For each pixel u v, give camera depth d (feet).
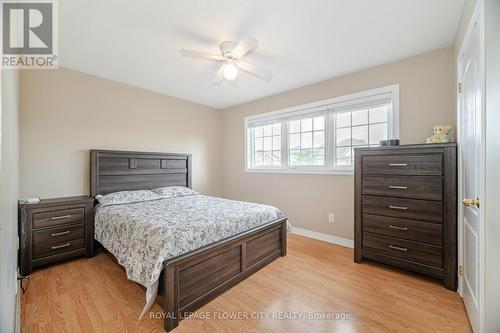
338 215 10.41
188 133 14.03
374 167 7.98
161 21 6.36
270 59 8.70
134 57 8.49
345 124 10.36
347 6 5.78
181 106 13.64
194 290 5.76
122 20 6.30
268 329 5.11
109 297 6.24
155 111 12.40
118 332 4.99
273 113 12.91
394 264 7.57
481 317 4.29
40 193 8.80
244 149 14.58
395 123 8.77
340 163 10.53
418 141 8.30
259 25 6.57
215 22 6.43
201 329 5.11
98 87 10.29
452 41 7.45
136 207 8.86
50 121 9.03
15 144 5.95
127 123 11.27
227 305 5.97
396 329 5.07
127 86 11.27
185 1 5.57
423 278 7.25
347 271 7.77
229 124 15.55
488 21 4.09
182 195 11.91
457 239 6.42
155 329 5.09
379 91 9.18
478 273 4.67
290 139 12.43
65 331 4.97
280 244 9.00
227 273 6.68
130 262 6.26
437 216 6.74
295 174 12.01
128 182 10.98
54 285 6.84
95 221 8.95
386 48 7.90
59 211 8.18
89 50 7.93
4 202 3.00
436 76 7.96
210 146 15.33
